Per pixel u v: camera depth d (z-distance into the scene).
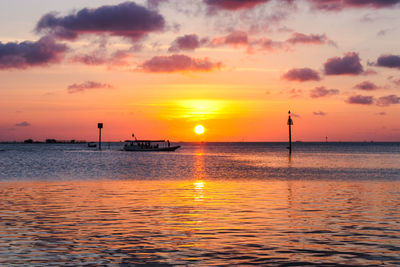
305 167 63.47
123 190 30.89
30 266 11.73
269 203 24.16
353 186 34.62
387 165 69.25
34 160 83.25
